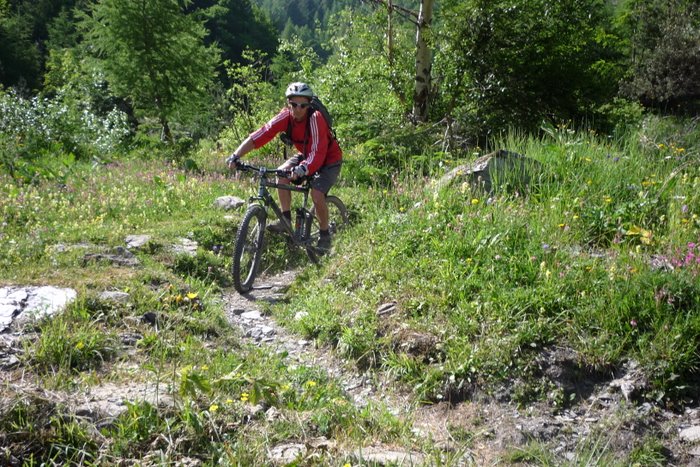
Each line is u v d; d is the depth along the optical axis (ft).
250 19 241.76
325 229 21.35
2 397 10.35
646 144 30.42
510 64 50.49
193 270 20.79
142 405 10.71
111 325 14.73
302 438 11.09
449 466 10.86
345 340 15.85
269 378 13.41
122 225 23.39
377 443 11.64
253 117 70.79
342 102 56.75
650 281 15.88
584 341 14.61
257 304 19.22
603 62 56.24
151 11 59.88
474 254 18.45
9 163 32.76
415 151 39.65
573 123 50.34
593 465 11.53
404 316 16.35
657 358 14.03
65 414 10.34
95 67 62.13
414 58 58.49
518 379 14.15
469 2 50.08
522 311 15.61
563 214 21.18
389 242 20.49
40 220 24.32
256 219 20.33
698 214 21.33
